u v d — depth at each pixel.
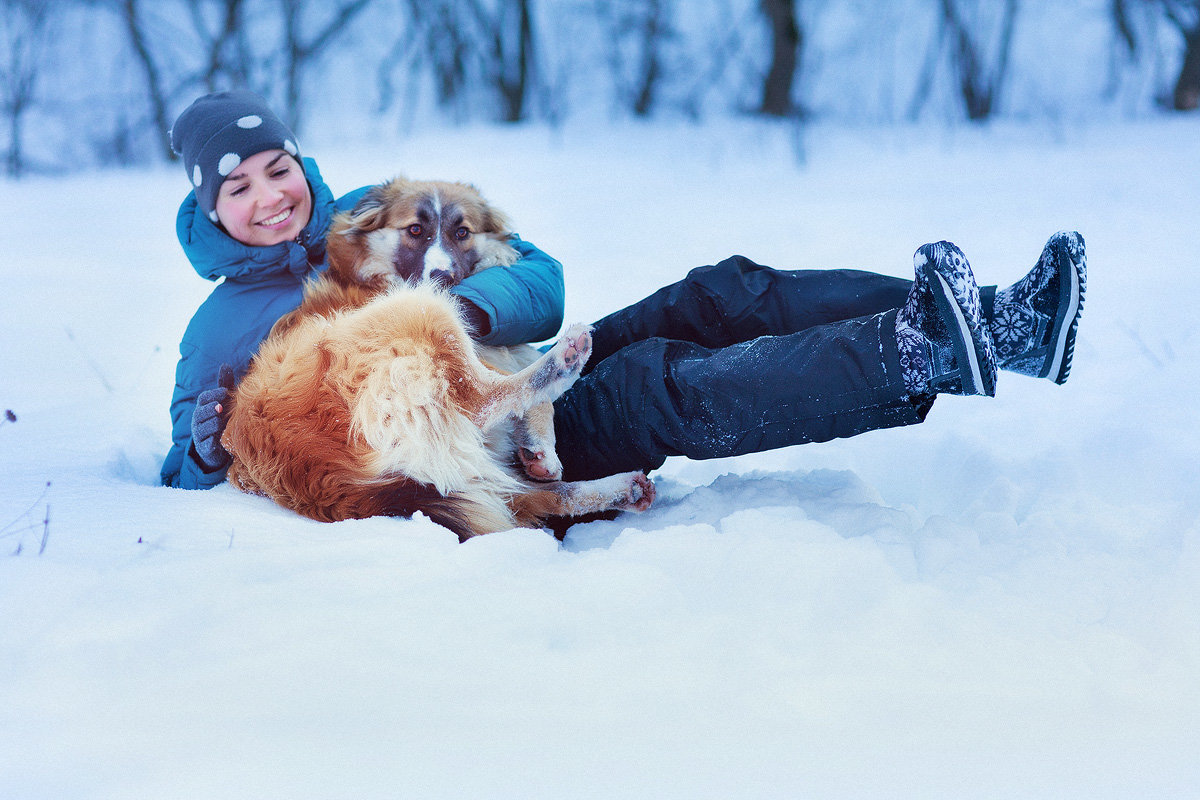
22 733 1.75
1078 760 1.65
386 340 2.96
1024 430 4.15
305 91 18.31
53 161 16.25
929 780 1.60
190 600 2.23
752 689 1.87
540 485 3.22
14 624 2.16
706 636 2.08
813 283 3.29
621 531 3.04
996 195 10.78
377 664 1.96
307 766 1.64
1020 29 19.16
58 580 2.33
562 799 1.56
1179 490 3.18
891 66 18.59
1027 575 2.44
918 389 2.68
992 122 16.94
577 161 14.42
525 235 9.52
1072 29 19.38
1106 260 7.35
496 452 3.15
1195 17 17.05
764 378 2.82
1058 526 2.81
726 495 3.25
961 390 2.69
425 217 3.89
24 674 1.96
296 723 1.77
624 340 3.52
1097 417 4.19
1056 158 13.31
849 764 1.64
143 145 17.22
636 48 19.27
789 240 8.86
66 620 2.15
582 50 19.30
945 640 2.07
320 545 2.55
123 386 5.52
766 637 2.09
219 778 1.61
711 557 2.55
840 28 19.33
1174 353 5.05
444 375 2.96
